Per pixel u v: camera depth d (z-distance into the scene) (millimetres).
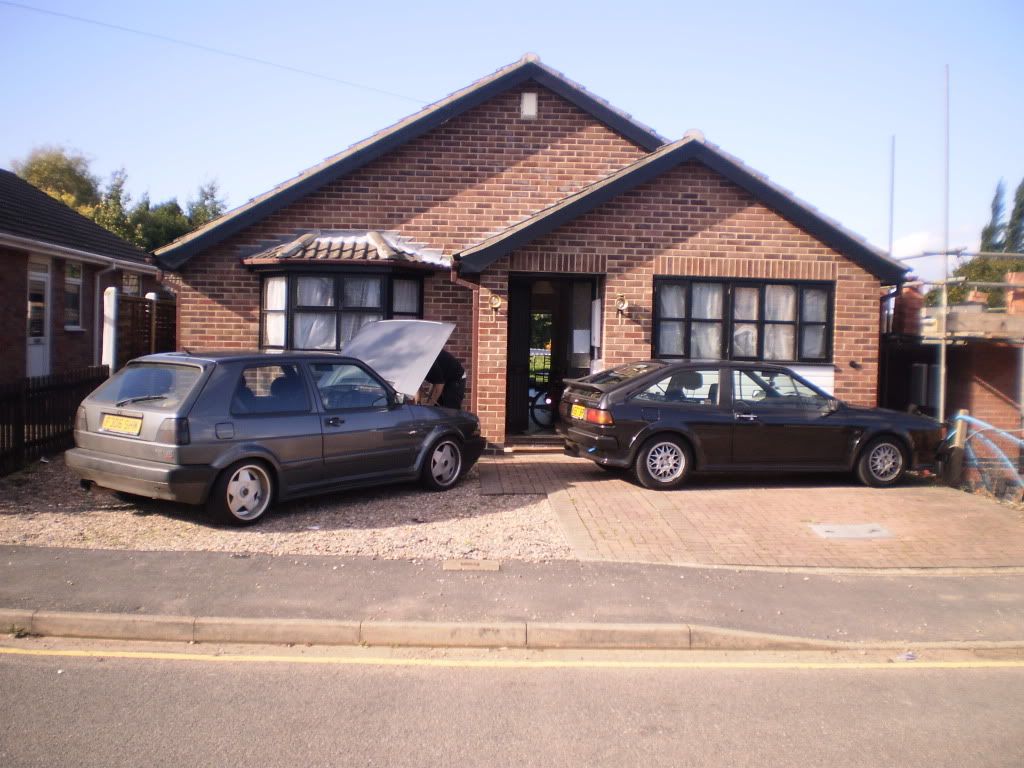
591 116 13539
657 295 12180
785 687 5129
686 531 8281
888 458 10477
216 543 7410
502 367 12000
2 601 5859
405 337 10555
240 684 4945
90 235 21141
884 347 13547
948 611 6430
